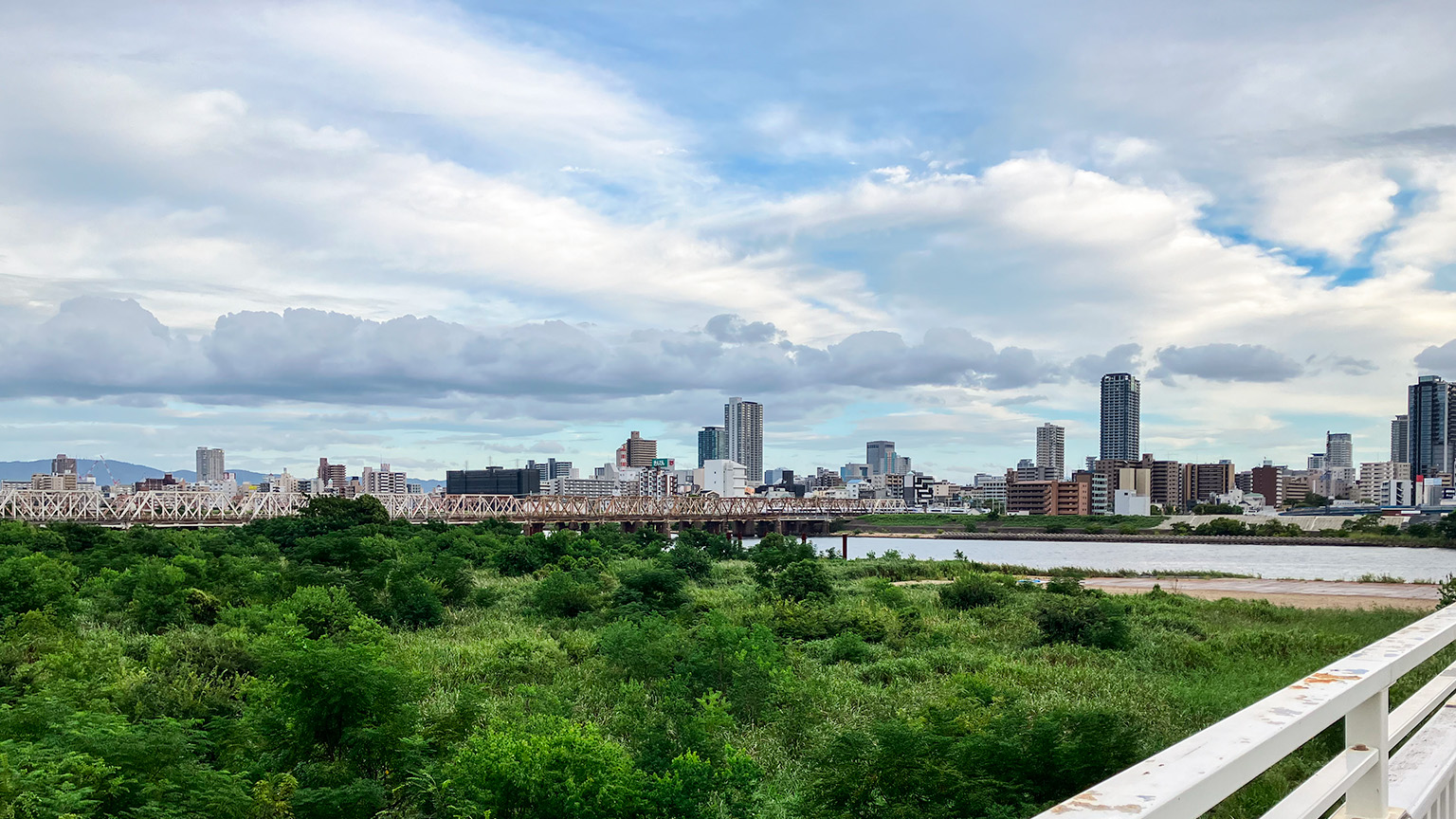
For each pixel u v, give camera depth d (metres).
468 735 17.30
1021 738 14.85
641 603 37.81
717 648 25.22
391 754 16.28
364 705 16.59
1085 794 2.23
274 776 15.13
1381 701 3.92
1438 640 4.94
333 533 56.00
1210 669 26.33
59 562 39.22
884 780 14.16
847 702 22.16
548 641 29.02
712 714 19.03
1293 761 14.55
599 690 23.05
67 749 13.47
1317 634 30.62
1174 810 2.17
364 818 14.52
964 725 16.98
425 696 21.45
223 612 30.11
